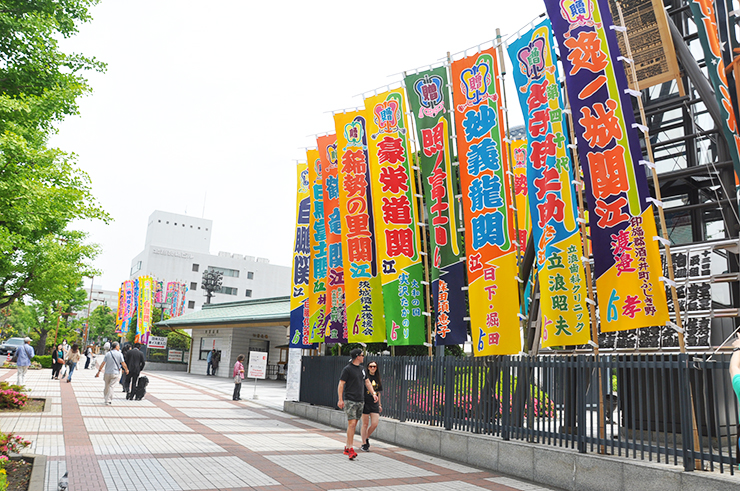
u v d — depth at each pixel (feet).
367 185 40.52
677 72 26.78
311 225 46.98
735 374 11.68
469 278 29.89
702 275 26.71
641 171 22.68
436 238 33.06
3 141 36.65
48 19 44.47
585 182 24.23
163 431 33.27
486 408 28.71
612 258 23.02
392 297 35.47
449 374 31.48
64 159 42.55
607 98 23.85
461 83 31.63
